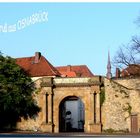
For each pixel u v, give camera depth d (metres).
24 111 86.75
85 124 85.25
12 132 82.38
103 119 84.31
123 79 85.75
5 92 82.88
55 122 86.50
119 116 83.75
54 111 86.75
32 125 86.56
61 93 86.75
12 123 87.25
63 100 87.19
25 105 85.38
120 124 83.56
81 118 109.12
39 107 86.56
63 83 86.38
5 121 87.56
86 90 85.56
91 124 84.38
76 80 86.00
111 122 83.94
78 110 109.25
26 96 85.75
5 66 84.44
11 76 84.50
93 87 84.75
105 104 84.38
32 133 79.44
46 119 86.12
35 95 86.88
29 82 86.75
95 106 84.69
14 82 84.19
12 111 84.94
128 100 83.69
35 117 86.50
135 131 82.88
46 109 86.25
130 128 83.06
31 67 109.88
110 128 83.81
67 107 109.38
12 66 85.12
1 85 83.12
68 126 106.19
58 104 86.75
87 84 85.25
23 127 86.81
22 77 85.62
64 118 94.88
